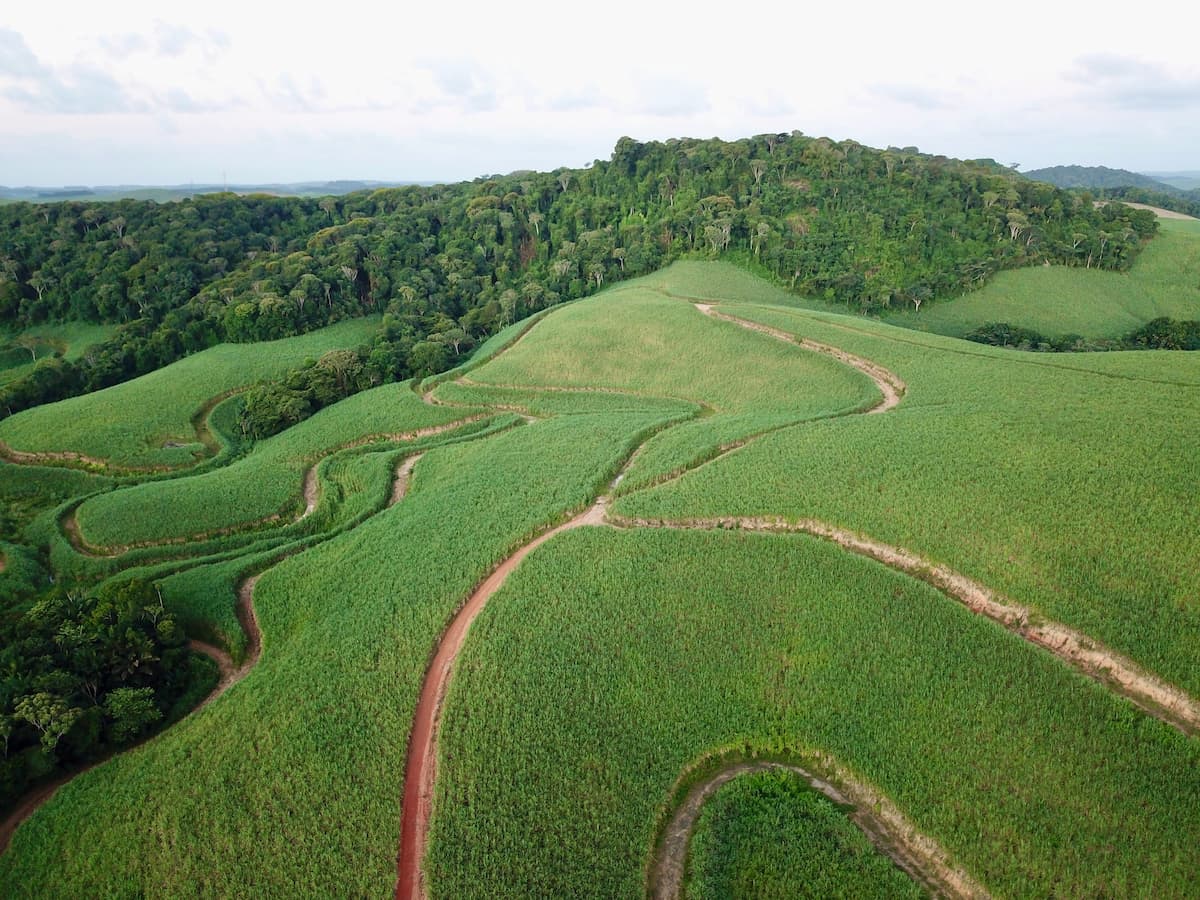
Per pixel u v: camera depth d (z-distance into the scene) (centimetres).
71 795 4009
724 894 3341
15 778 4034
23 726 4212
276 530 7294
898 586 4688
